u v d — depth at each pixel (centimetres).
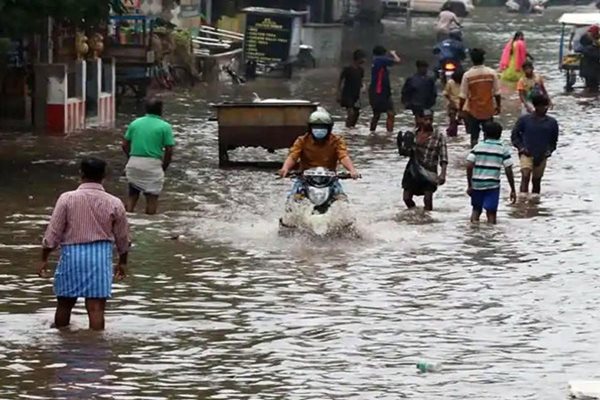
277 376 2295
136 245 3444
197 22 8919
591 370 2347
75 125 5781
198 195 4291
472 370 2344
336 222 3550
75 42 5934
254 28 8600
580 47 8231
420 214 3991
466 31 13400
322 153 3644
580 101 7550
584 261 3312
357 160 5138
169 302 2830
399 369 2347
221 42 8688
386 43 11488
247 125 4862
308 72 9175
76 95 5841
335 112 6881
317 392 2206
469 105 5312
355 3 12962
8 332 2558
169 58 7775
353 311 2773
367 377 2294
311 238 3525
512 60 8756
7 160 4903
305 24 9519
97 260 2556
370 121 6519
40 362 2353
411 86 5894
